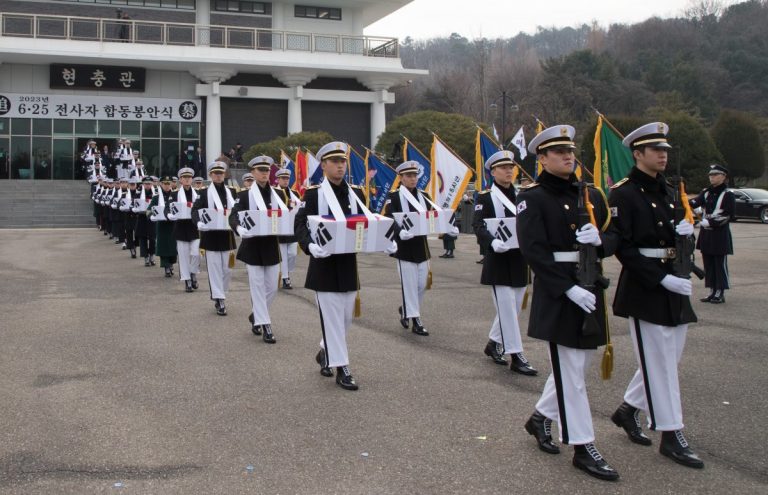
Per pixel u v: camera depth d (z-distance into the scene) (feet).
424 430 18.65
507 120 197.06
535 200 16.71
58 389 22.09
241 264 57.82
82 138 128.77
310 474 15.88
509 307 24.44
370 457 16.84
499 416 19.79
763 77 258.98
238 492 14.97
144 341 28.89
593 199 17.57
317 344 28.53
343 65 133.59
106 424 18.99
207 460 16.63
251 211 28.45
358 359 26.02
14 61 123.44
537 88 218.79
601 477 15.62
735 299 39.27
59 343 28.32
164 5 132.77
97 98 128.67
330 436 18.21
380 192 50.21
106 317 33.99
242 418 19.54
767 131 174.70
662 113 130.52
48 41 120.37
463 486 15.28
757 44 286.87
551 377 16.87
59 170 128.06
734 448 17.49
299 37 133.28
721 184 37.32
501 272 24.59
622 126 124.36
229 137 135.33
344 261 22.66
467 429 18.74
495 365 25.41
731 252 37.52
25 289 42.83
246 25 136.46
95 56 121.49
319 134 114.93
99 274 50.78
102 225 90.89
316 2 138.92
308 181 61.21
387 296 40.55
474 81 252.83
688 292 16.62
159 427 18.80
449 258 61.05
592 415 19.98
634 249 17.20
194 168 124.06
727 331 30.76
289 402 20.98
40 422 19.10
